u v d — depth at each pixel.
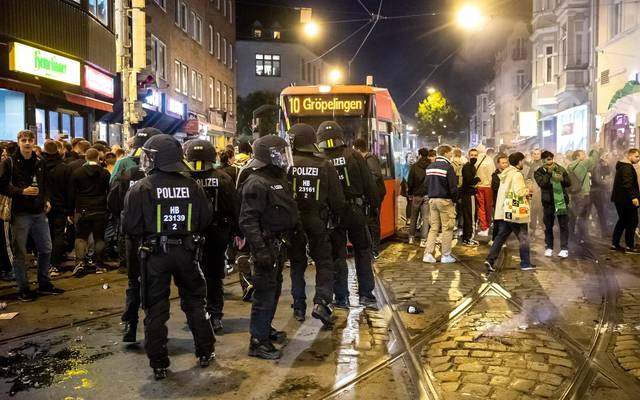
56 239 9.95
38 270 8.42
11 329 6.84
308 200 6.67
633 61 21.25
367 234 7.72
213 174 6.65
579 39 27.16
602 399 4.88
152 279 5.24
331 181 6.76
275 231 5.88
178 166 5.32
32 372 5.51
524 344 6.21
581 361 5.73
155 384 5.21
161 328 5.27
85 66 16.75
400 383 5.21
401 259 11.34
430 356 5.89
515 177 9.82
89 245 11.04
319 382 5.24
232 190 6.67
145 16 19.89
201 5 33.59
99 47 18.17
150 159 5.30
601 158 13.98
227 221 6.64
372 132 12.44
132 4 17.67
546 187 11.23
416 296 8.30
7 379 5.35
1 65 13.18
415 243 13.45
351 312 7.51
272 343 6.10
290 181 6.66
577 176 13.26
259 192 5.71
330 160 7.27
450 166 10.68
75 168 9.93
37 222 8.22
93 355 5.97
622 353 5.94
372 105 12.46
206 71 34.69
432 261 10.88
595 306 7.68
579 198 13.30
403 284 9.09
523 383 5.20
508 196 9.82
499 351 6.00
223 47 39.09
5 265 9.47
